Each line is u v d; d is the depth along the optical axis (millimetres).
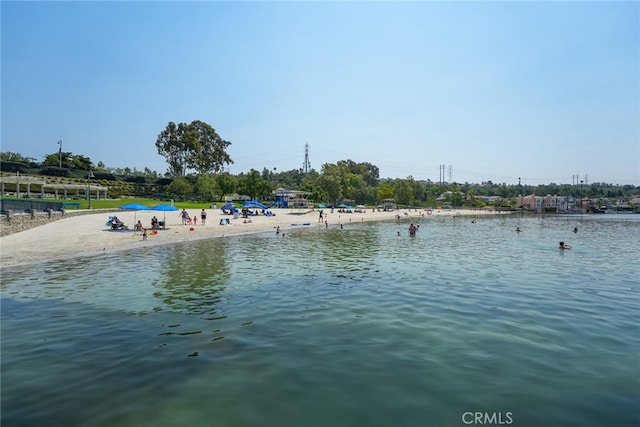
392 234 48719
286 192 100750
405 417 7410
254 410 7676
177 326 12719
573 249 34219
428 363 9836
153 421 7309
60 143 108062
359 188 146500
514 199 192000
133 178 120375
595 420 7379
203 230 46375
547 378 9055
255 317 13680
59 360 10078
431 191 188000
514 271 22844
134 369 9539
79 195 90625
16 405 7887
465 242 39656
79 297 16234
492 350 10703
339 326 12727
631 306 15258
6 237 32688
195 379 9008
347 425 7137
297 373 9289
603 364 9828
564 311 14516
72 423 7258
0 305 15031
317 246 35031
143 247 32250
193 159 125562
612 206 166875
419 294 17047
